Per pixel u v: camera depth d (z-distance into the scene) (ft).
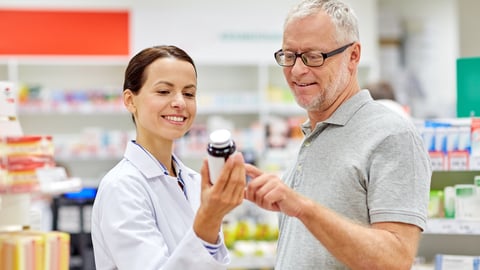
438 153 10.36
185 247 6.33
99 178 24.81
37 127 24.80
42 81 24.62
